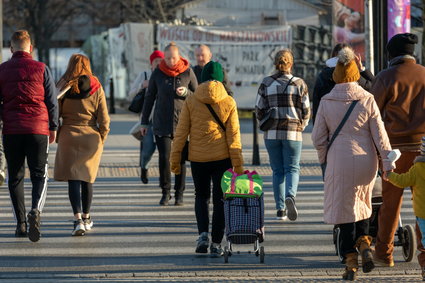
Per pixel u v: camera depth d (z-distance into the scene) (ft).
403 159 60.08
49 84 70.18
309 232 76.23
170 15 336.70
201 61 92.32
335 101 57.82
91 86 74.08
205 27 232.94
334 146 57.72
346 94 57.72
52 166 125.70
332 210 57.67
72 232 74.49
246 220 62.54
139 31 240.53
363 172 57.21
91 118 74.64
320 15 362.53
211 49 233.76
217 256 65.82
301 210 89.66
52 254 66.08
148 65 240.94
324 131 58.18
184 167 91.50
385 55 125.49
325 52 247.50
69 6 467.93
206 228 66.08
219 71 65.26
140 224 80.18
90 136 74.33
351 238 58.08
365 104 57.41
